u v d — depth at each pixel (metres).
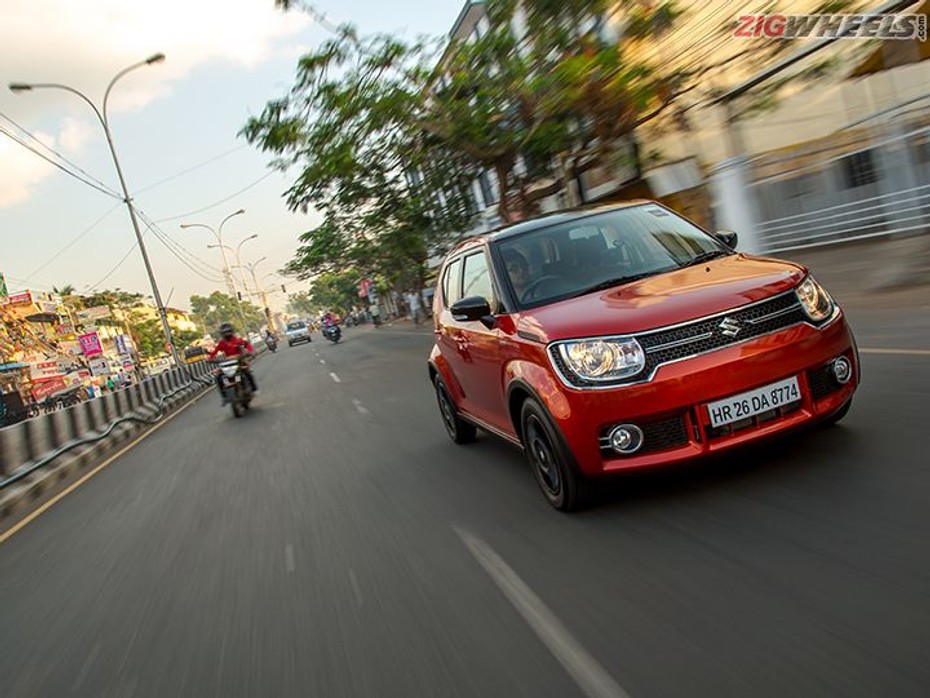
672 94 14.45
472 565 3.78
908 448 3.93
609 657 2.61
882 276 10.48
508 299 4.58
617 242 4.74
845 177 14.36
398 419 9.27
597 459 3.69
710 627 2.67
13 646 4.01
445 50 13.93
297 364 27.03
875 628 2.43
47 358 44.84
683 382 3.52
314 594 3.83
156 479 8.66
